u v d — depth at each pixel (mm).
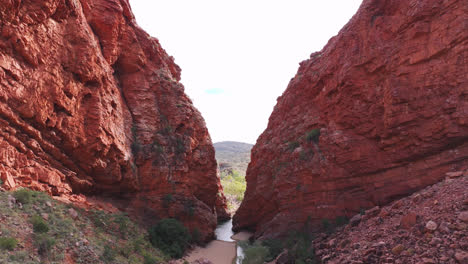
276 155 31141
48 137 18078
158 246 22203
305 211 24203
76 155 20141
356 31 21844
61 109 18844
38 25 17172
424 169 17094
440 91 16375
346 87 21688
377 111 19625
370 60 20141
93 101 21422
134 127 27797
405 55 17953
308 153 25547
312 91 28109
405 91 17656
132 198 25016
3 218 11898
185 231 25031
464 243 10016
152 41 32750
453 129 15656
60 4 18750
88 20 24172
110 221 19406
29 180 15906
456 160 15773
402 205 15492
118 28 26688
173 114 31656
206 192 35625
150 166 26828
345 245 15953
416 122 17266
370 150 20078
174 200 27688
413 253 11148
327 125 25031
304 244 20016
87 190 21281
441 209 12398
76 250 13477
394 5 19766
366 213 17562
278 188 27984
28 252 11125
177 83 34719
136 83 29234
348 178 21469
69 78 19312
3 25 15195
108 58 25438
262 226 31969
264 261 21828
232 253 26922
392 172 18766
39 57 17156
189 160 31984
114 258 15273
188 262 21688
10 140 15414
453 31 15867
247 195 38938
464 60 15500
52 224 13906
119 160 23547
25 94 16219
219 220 46938
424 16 17219
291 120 31141
